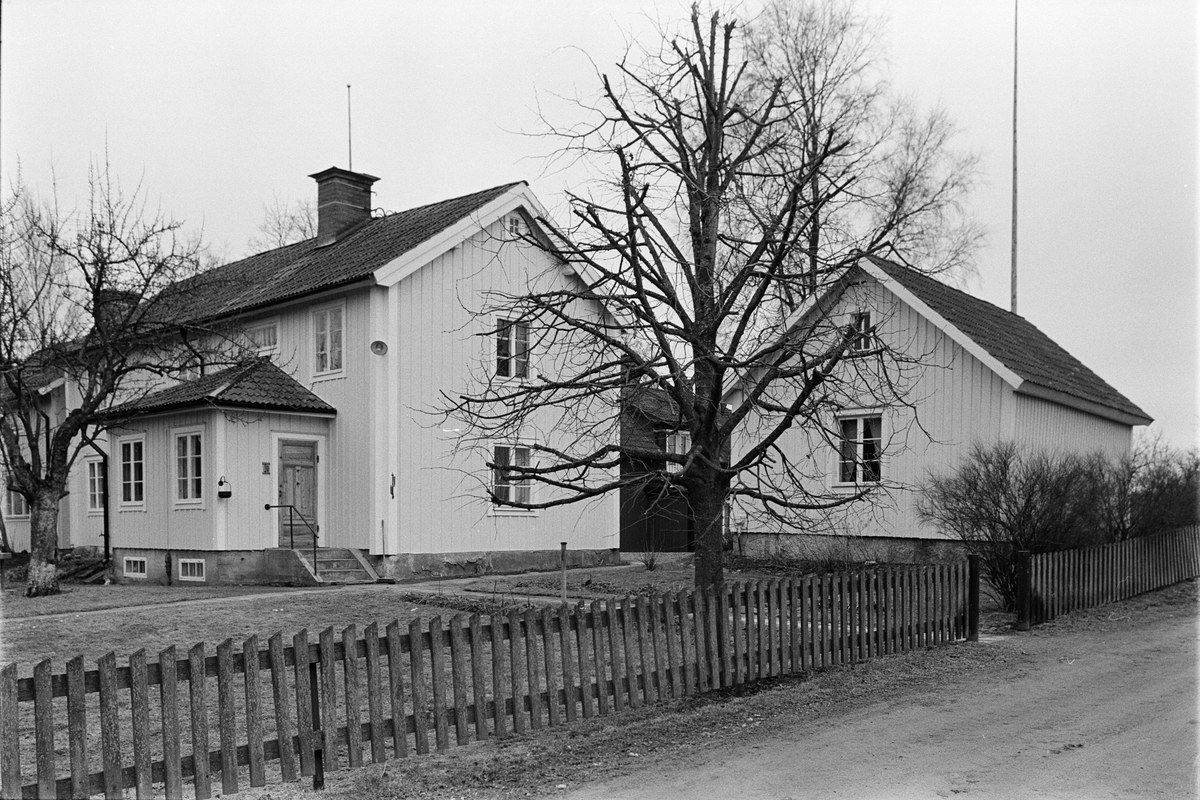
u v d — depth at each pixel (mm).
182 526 22781
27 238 22203
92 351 23219
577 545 25656
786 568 22250
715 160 12695
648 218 12414
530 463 24438
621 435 15562
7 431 20734
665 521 30438
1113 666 11977
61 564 27047
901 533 22156
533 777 7762
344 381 23047
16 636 14094
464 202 24719
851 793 7199
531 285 23578
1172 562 20312
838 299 12477
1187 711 9547
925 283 24391
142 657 6480
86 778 6156
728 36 12891
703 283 12461
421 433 22594
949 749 8336
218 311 25453
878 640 12680
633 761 8156
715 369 11672
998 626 15312
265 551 22172
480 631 8383
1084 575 16922
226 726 6809
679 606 10320
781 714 9719
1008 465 17094
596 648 9328
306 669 7301
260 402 22109
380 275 21766
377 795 7348
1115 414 25812
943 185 32031
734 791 7301
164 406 22359
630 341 13445
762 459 12344
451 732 9188
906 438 22312
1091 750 8227
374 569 21984
